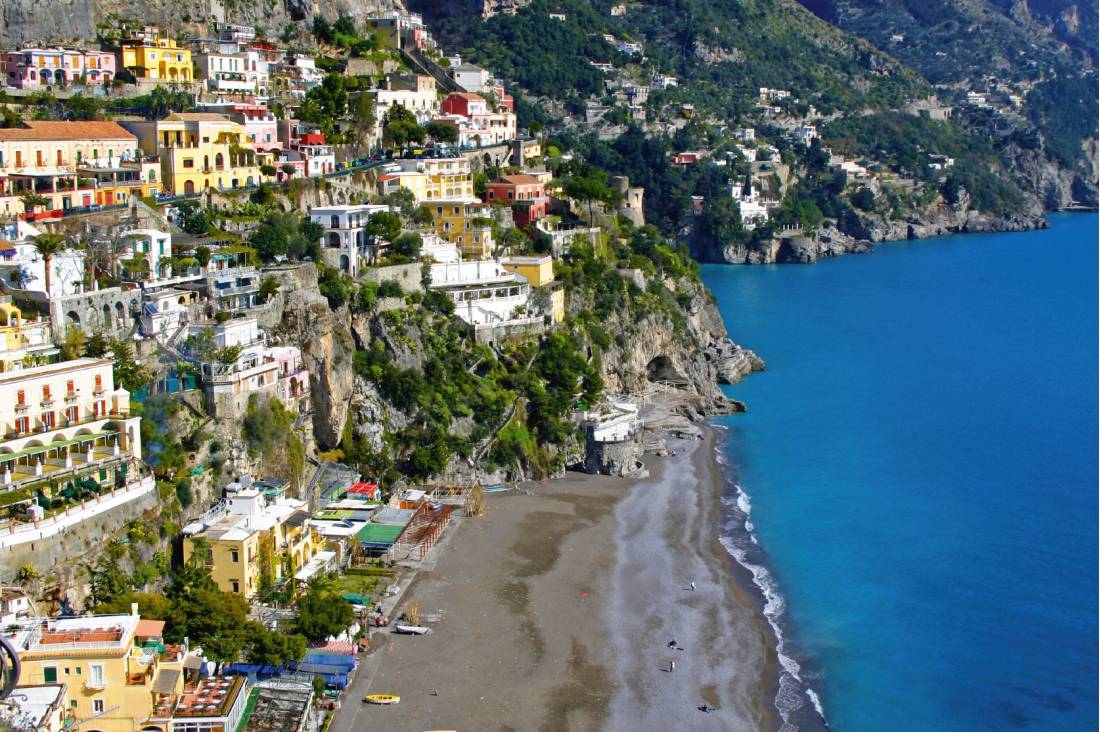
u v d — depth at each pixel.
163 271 170.38
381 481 183.12
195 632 123.44
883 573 162.50
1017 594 157.25
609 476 199.38
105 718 106.62
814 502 188.62
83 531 127.06
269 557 140.38
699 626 145.12
